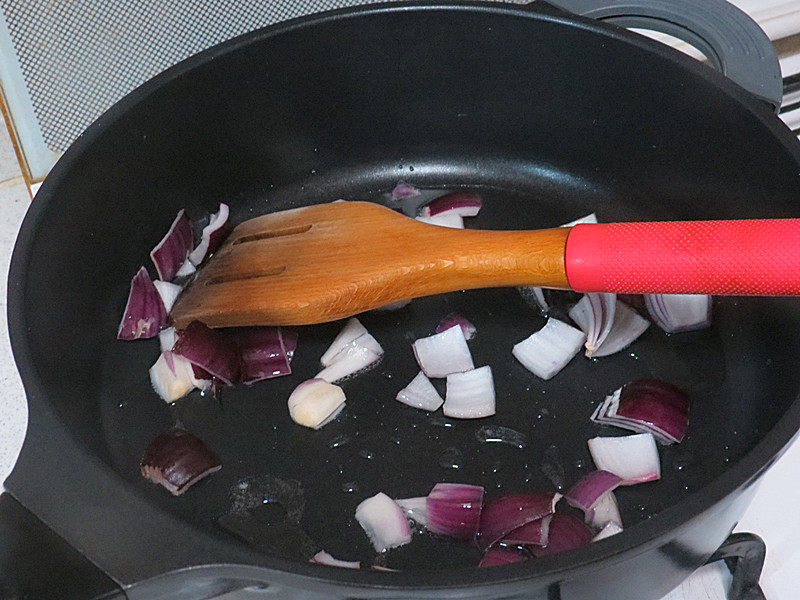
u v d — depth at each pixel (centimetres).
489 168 72
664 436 57
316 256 60
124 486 45
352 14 64
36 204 56
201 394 60
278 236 63
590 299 62
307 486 57
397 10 64
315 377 61
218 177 68
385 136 71
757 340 61
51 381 55
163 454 57
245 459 58
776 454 46
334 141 70
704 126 63
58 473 46
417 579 43
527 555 54
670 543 46
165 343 62
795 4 75
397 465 57
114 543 44
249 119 67
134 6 64
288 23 63
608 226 55
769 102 60
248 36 63
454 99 69
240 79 64
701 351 61
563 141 69
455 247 58
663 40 74
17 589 43
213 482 57
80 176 59
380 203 71
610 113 67
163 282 64
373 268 59
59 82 66
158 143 63
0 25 62
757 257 52
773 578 58
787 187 58
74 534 44
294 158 70
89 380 60
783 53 76
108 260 63
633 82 64
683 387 60
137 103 61
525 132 70
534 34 65
